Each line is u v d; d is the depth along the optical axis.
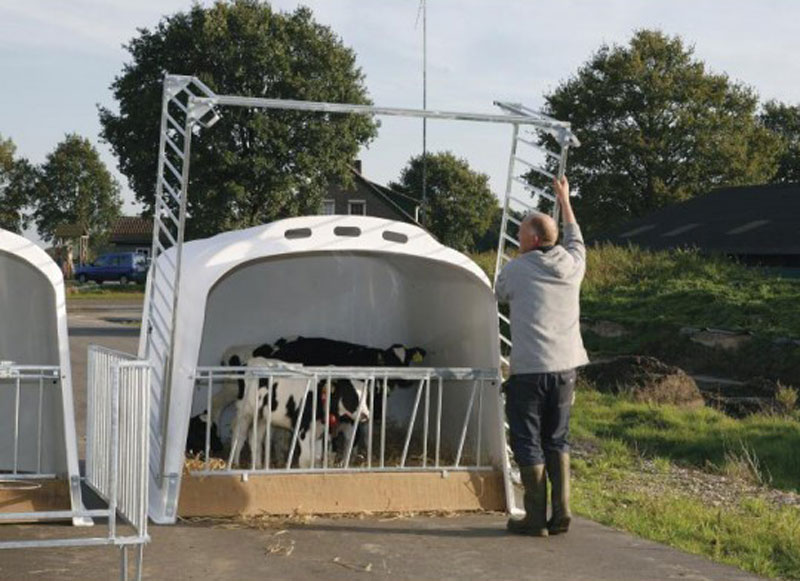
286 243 7.21
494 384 7.46
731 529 7.37
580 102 62.44
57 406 7.02
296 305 9.12
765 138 64.06
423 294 8.66
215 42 52.91
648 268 26.59
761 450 11.20
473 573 5.88
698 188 61.16
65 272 64.94
